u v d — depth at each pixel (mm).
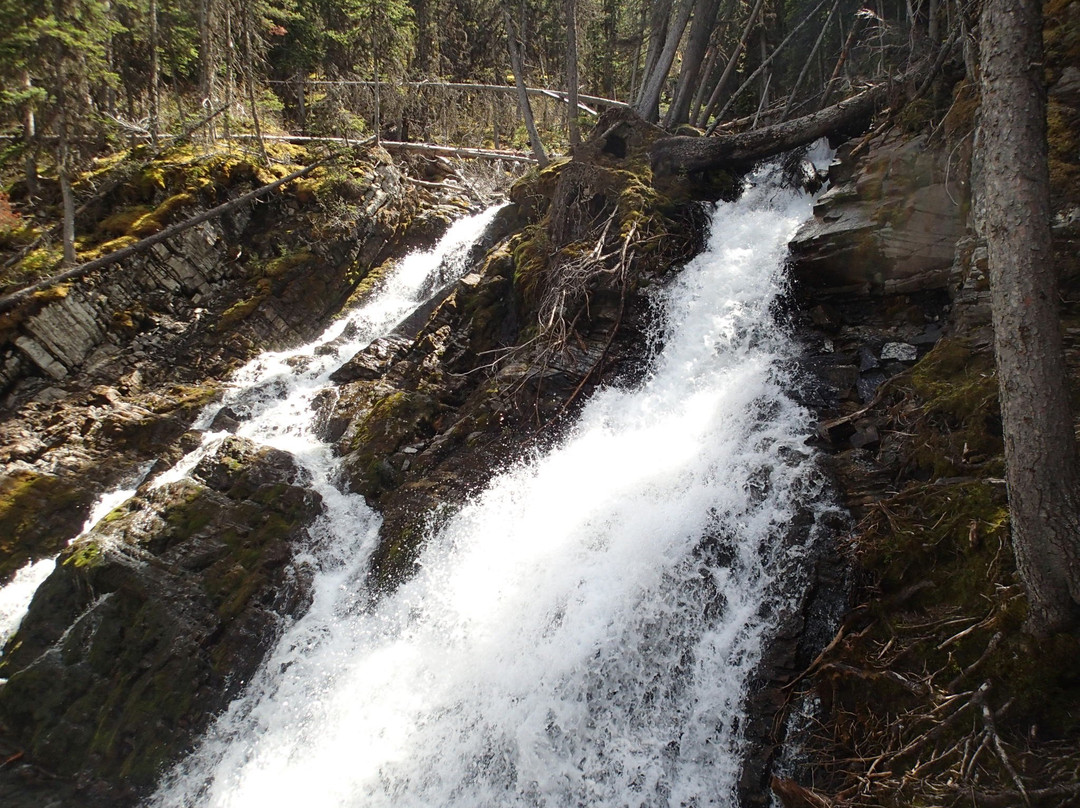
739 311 10617
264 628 9070
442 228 20562
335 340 15961
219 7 20547
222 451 10695
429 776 7223
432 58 26672
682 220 13078
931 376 7797
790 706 6258
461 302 13312
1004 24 4801
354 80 24922
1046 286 4703
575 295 11773
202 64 20344
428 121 27000
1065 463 4695
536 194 15523
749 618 6945
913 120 10234
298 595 9422
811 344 9805
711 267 11609
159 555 9367
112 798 8000
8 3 15234
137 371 15219
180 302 16391
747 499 7785
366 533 10203
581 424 10453
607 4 24172
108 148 19016
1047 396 4688
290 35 24453
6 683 8477
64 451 13094
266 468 10570
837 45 21078
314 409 12383
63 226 15805
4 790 8023
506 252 13953
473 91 27047
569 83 16094
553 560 8289
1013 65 4773
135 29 20172
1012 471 4918
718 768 6324
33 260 15250
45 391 14297
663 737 6645
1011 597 5352
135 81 21469
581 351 11383
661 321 11289
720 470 8320
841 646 6176
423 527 9781
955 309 8281
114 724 8297
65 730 8234
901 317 9391
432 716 7637
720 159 13852
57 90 15945
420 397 11820
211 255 16969
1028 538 4883
